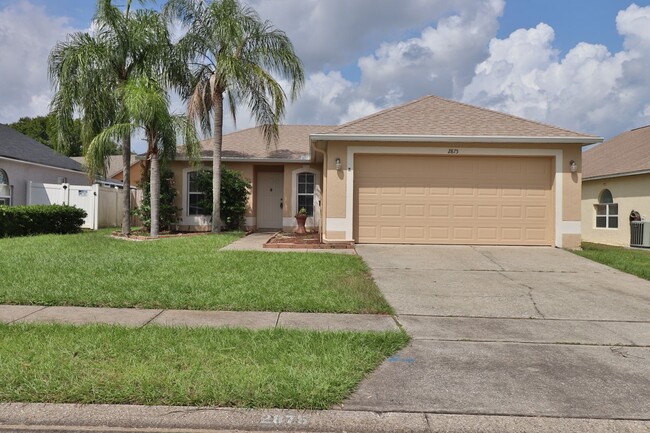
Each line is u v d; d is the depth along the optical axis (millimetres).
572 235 12594
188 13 14586
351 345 4891
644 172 15734
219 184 15617
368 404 3727
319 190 18141
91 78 13477
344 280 8125
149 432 3375
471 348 5055
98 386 3826
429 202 12969
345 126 13023
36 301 6504
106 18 13641
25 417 3486
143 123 13609
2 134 20328
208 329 5332
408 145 12734
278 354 4578
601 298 7410
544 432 3391
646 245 15477
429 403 3758
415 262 10289
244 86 14477
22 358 4355
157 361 4344
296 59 14969
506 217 12922
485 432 3391
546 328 5844
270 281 7863
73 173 22594
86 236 14164
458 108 13953
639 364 4633
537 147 12672
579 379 4246
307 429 3416
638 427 3447
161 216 16688
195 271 8555
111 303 6473
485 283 8391
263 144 19344
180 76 14961
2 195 17734
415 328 5758
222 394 3707
